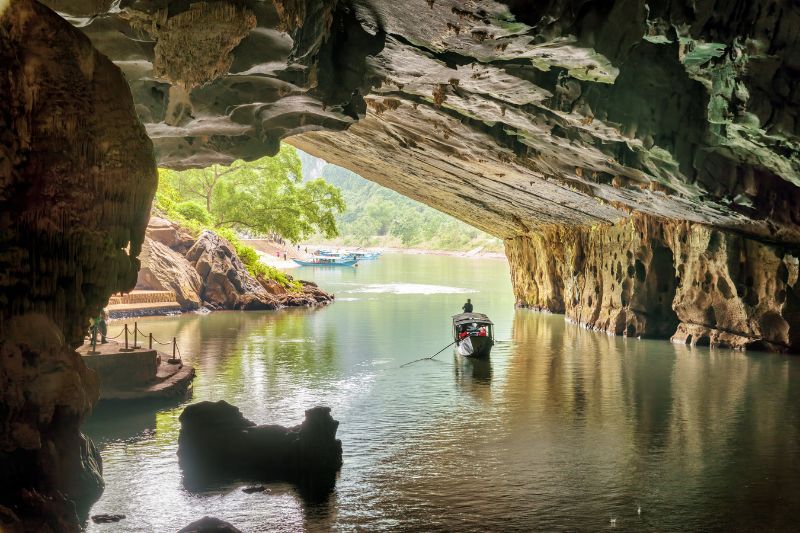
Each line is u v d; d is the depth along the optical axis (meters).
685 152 20.45
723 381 27.77
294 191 65.88
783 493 16.69
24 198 11.45
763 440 20.50
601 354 33.88
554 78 18.27
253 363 31.08
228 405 18.89
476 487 16.97
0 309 11.35
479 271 95.56
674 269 38.34
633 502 16.19
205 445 18.14
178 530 14.38
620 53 15.97
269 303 51.91
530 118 20.95
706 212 26.62
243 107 15.98
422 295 62.34
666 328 38.66
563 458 19.00
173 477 17.31
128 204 12.71
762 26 16.45
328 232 65.88
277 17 12.64
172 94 15.16
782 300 31.81
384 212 192.88
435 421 22.38
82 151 11.93
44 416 11.93
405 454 19.23
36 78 11.43
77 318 12.38
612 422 22.34
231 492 16.47
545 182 29.88
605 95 18.92
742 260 32.56
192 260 52.34
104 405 23.45
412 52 16.88
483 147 24.88
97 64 12.16
